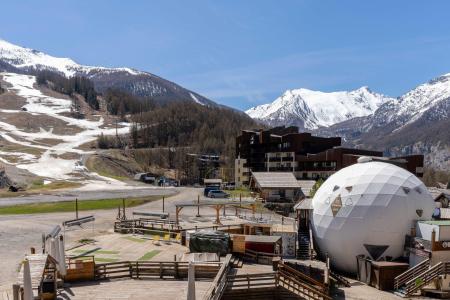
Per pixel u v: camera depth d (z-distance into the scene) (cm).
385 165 3928
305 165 10419
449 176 15862
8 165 11819
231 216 6084
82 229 4641
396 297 3000
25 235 4262
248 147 11994
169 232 4178
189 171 14888
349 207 3641
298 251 3962
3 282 2625
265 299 2566
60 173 11525
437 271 3053
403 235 3488
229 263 2908
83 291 2375
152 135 19875
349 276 3634
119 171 13262
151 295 2308
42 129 18962
